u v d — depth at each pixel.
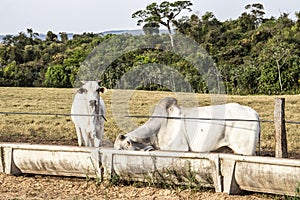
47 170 8.27
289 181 6.65
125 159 7.73
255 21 58.34
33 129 14.45
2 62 52.22
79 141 9.64
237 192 7.21
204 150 8.09
